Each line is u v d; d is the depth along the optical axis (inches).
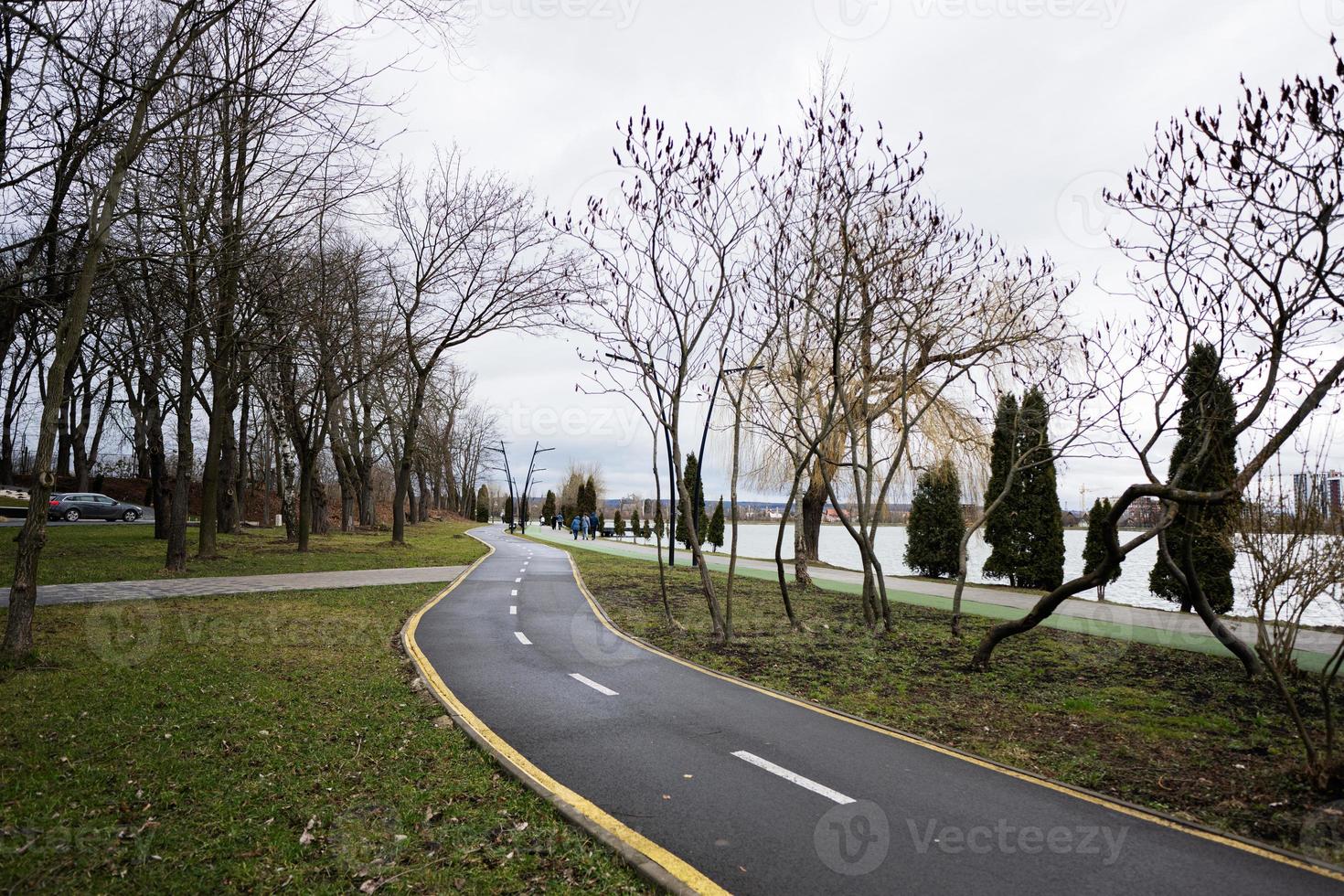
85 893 154.3
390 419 1800.0
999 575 861.8
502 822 199.0
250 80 460.1
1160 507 388.2
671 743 273.9
